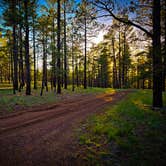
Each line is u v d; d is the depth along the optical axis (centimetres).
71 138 584
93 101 1509
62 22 2294
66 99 1648
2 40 2741
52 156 451
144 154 443
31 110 1098
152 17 1022
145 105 1100
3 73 5103
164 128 629
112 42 3650
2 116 912
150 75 959
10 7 1655
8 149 495
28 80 1711
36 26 1747
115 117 827
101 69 5119
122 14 973
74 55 2881
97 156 442
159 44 898
